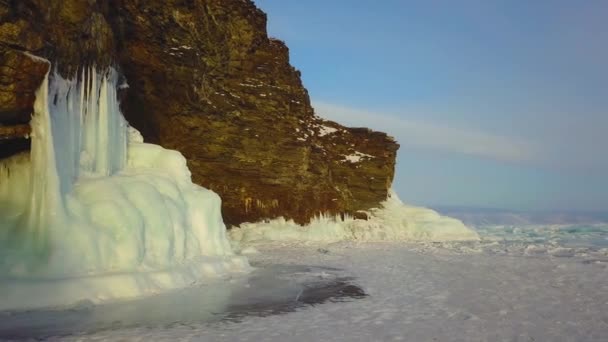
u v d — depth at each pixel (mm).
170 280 11312
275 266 16984
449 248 25438
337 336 7984
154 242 11820
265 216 28938
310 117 37062
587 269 16938
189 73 21953
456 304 10789
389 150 38312
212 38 25391
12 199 10414
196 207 14344
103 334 7555
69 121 11508
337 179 35938
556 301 11234
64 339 7238
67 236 10047
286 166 30031
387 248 24984
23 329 7625
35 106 10227
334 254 21641
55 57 10914
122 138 14398
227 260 14648
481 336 8203
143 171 14406
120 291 10008
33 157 10289
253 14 29828
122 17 17906
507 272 16062
